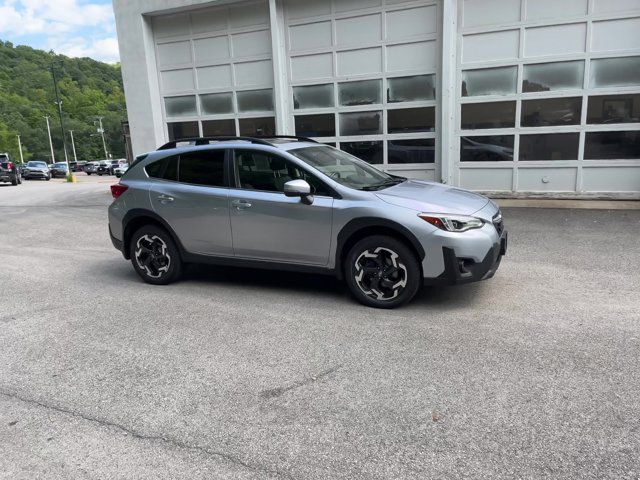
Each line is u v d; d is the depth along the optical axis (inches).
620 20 353.4
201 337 168.2
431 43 399.2
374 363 143.6
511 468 98.1
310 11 430.6
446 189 206.2
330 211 185.6
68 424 120.2
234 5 457.7
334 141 446.9
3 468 105.0
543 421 112.5
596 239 275.0
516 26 374.6
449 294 198.5
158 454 107.6
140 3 478.9
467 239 170.7
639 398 119.6
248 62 466.3
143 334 173.2
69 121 3934.5
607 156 373.4
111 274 257.4
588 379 129.1
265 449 107.7
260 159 203.6
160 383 138.1
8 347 166.6
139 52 494.0
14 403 130.6
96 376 143.6
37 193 780.6
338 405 123.0
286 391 130.7
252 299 204.7
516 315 174.1
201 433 114.4
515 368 136.5
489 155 400.5
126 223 233.1
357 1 413.4
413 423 114.2
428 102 409.4
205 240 215.5
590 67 365.1
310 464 102.2
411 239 173.8
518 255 251.0
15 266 283.1
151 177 228.4
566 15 362.6
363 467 100.5
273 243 199.9
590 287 200.5
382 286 183.0
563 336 155.3
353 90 432.1
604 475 95.1
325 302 196.7
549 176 389.4
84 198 637.3
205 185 213.6
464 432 110.0
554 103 378.0
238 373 141.6
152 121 506.9
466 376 133.6
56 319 191.9
